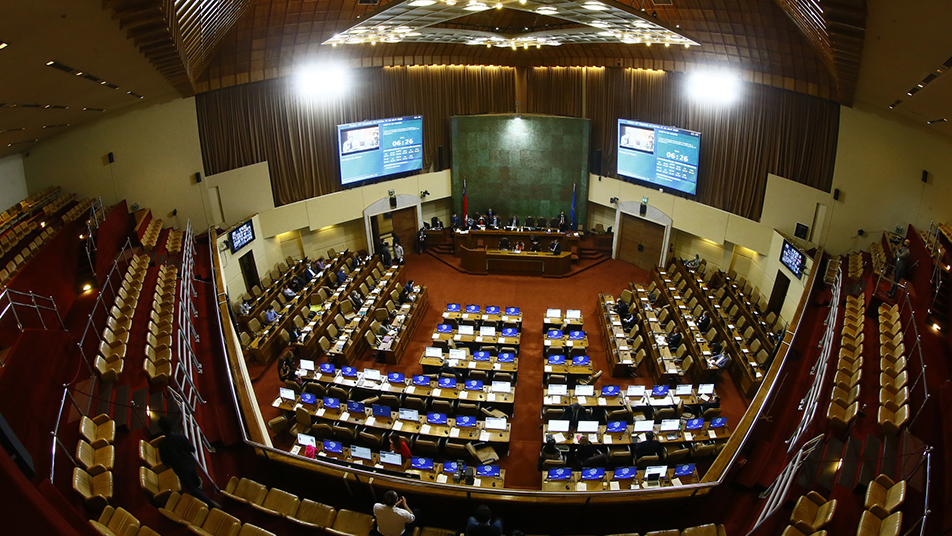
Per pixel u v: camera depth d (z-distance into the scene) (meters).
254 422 9.53
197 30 11.77
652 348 17.03
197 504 7.04
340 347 17.00
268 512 7.52
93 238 14.52
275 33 17.47
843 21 8.08
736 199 20.81
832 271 16.39
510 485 12.41
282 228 22.34
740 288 21.06
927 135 14.76
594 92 25.12
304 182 22.72
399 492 8.66
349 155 23.47
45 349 8.12
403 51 22.84
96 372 9.04
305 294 20.42
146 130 18.06
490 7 13.87
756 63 17.03
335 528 7.93
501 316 19.36
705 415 13.55
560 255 24.38
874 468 7.88
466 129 26.31
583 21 15.26
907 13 6.51
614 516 8.70
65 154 16.80
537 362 17.59
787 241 18.41
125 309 11.81
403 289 21.75
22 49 6.36
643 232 24.97
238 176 20.64
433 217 27.62
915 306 12.20
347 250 24.55
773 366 12.37
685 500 8.65
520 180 26.94
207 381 10.48
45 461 6.77
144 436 7.93
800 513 7.38
